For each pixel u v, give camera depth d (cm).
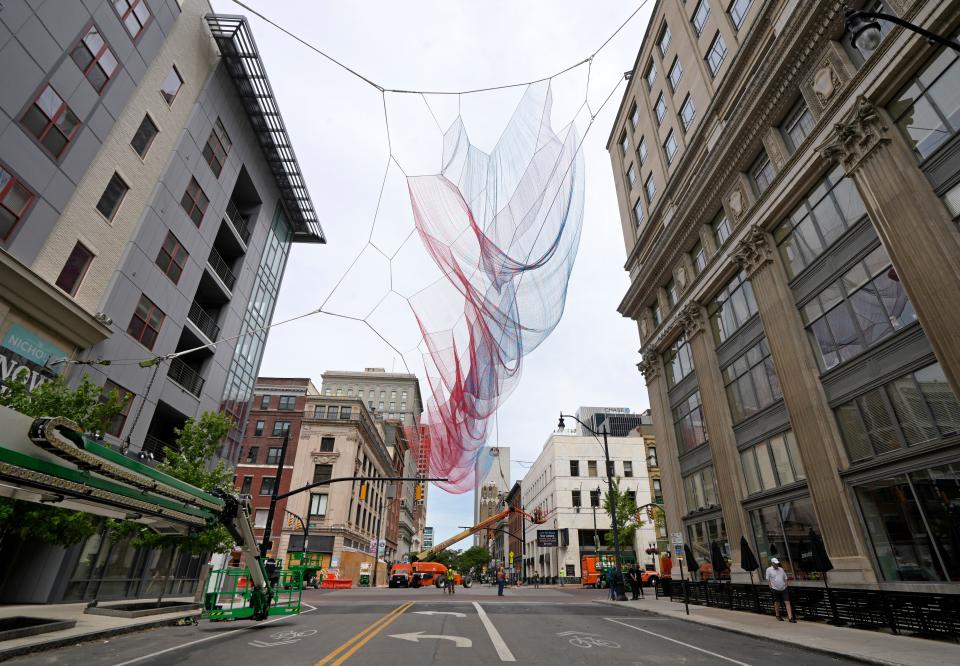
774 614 1379
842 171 1337
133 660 722
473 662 718
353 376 8481
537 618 1361
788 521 1506
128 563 1934
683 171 2261
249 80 2594
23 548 1555
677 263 2325
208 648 831
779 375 1513
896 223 1126
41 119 1523
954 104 1038
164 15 2070
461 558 10825
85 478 670
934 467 1034
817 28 1404
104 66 1753
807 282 1460
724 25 1936
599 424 5912
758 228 1648
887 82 1175
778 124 1633
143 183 1989
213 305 2733
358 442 5006
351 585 4372
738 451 1823
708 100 2058
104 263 1794
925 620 948
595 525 4444
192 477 1520
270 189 3222
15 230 1452
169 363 2156
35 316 1497
